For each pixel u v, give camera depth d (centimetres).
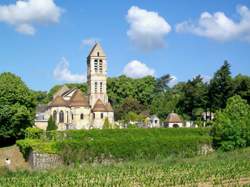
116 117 17350
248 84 12975
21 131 10044
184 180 5147
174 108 16362
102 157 8200
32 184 5050
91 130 9269
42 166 7825
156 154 8625
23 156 8744
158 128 9831
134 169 6153
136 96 19200
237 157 7494
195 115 14112
